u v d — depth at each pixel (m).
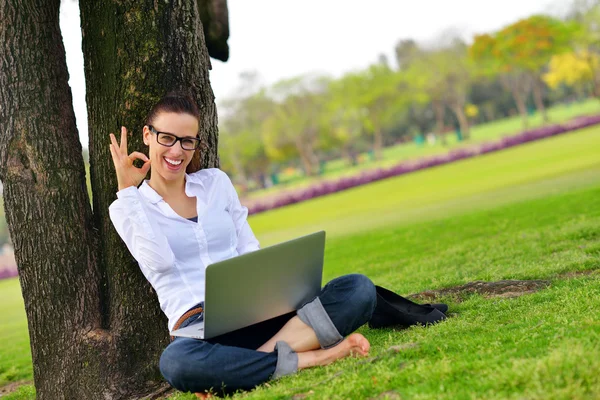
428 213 15.52
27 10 3.82
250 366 2.85
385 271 7.62
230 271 2.75
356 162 65.50
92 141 3.89
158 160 3.14
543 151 29.03
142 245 3.05
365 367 2.68
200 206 3.22
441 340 2.92
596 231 6.27
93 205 3.94
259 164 69.50
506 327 3.08
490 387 2.19
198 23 3.94
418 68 62.41
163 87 3.77
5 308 14.27
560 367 2.20
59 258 3.79
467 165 31.14
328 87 64.19
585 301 3.29
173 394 3.41
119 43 3.76
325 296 3.10
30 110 3.81
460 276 5.31
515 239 7.22
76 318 3.79
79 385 3.72
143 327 3.76
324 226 19.59
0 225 45.84
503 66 60.19
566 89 78.19
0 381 5.78
